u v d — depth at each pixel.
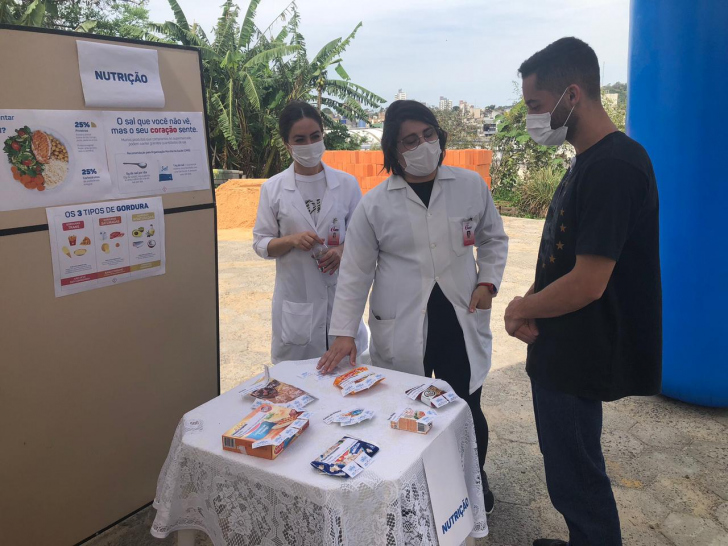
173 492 1.72
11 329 2.02
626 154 1.63
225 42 16.05
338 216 2.90
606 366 1.79
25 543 2.16
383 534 1.44
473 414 2.39
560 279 1.72
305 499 1.47
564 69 1.70
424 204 2.27
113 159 2.23
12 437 2.07
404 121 2.11
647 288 1.77
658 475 2.80
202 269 2.65
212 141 16.95
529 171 12.62
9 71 1.90
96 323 2.27
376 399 1.92
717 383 3.33
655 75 3.17
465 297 2.33
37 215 2.03
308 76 16.88
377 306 2.37
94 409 2.31
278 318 2.92
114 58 2.18
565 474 1.92
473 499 1.91
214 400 1.96
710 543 2.33
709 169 3.05
